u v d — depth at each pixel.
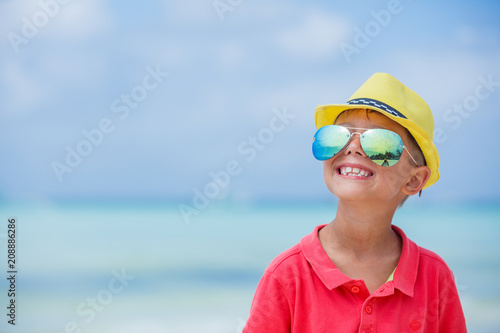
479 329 10.27
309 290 2.36
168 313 12.80
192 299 14.27
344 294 2.31
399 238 2.54
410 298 2.38
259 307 2.44
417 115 2.49
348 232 2.40
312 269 2.39
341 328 2.27
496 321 10.84
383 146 2.28
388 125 2.38
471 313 11.54
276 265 2.45
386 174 2.32
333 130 2.35
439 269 2.53
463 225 28.77
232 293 15.02
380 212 2.36
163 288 15.65
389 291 2.29
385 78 2.49
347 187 2.30
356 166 2.32
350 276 2.38
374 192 2.31
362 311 2.26
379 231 2.40
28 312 12.71
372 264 2.40
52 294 14.88
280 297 2.41
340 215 2.41
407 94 2.54
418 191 2.52
